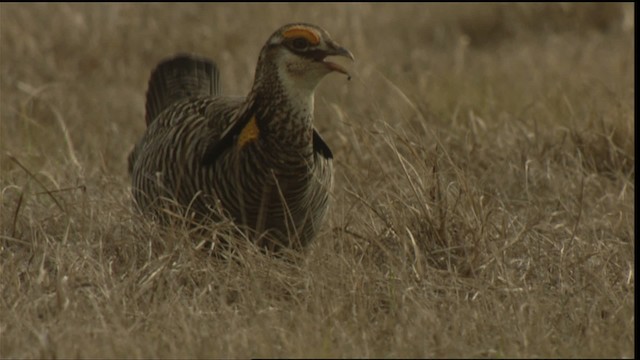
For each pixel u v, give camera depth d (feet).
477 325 43.39
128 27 97.55
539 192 61.41
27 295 46.01
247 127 47.55
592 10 103.35
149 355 41.14
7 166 63.57
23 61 90.02
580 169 61.52
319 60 46.85
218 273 47.65
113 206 55.26
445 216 51.24
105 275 47.62
